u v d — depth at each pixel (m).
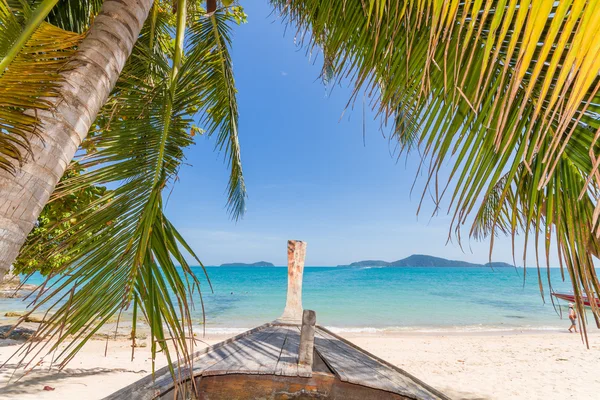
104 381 6.00
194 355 2.72
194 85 3.03
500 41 0.71
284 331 4.38
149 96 2.61
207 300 32.62
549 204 1.24
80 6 3.30
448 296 36.03
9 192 1.27
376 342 12.92
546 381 7.45
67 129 1.44
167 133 2.49
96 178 2.17
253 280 65.75
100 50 1.61
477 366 8.86
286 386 2.39
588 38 0.60
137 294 1.73
